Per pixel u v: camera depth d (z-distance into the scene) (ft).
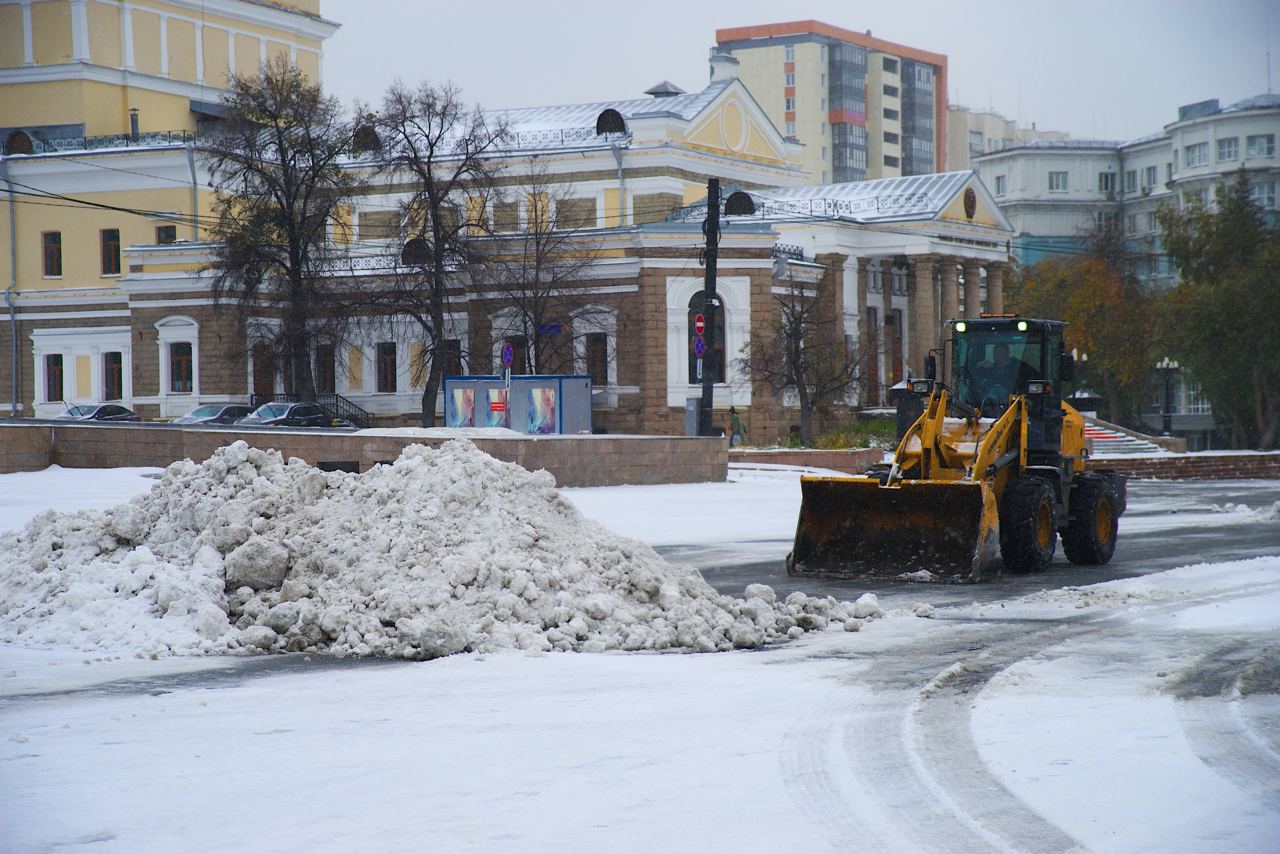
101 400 232.53
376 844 22.65
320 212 201.57
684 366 195.72
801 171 268.62
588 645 41.83
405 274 203.31
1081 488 64.80
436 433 117.50
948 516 57.57
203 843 22.84
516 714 32.53
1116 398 285.02
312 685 36.45
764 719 31.89
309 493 48.70
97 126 241.55
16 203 237.25
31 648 42.16
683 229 194.18
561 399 159.12
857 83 511.40
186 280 214.07
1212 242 270.05
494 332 201.67
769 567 63.41
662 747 29.17
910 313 249.55
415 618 41.22
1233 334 239.50
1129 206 431.02
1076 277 290.97
